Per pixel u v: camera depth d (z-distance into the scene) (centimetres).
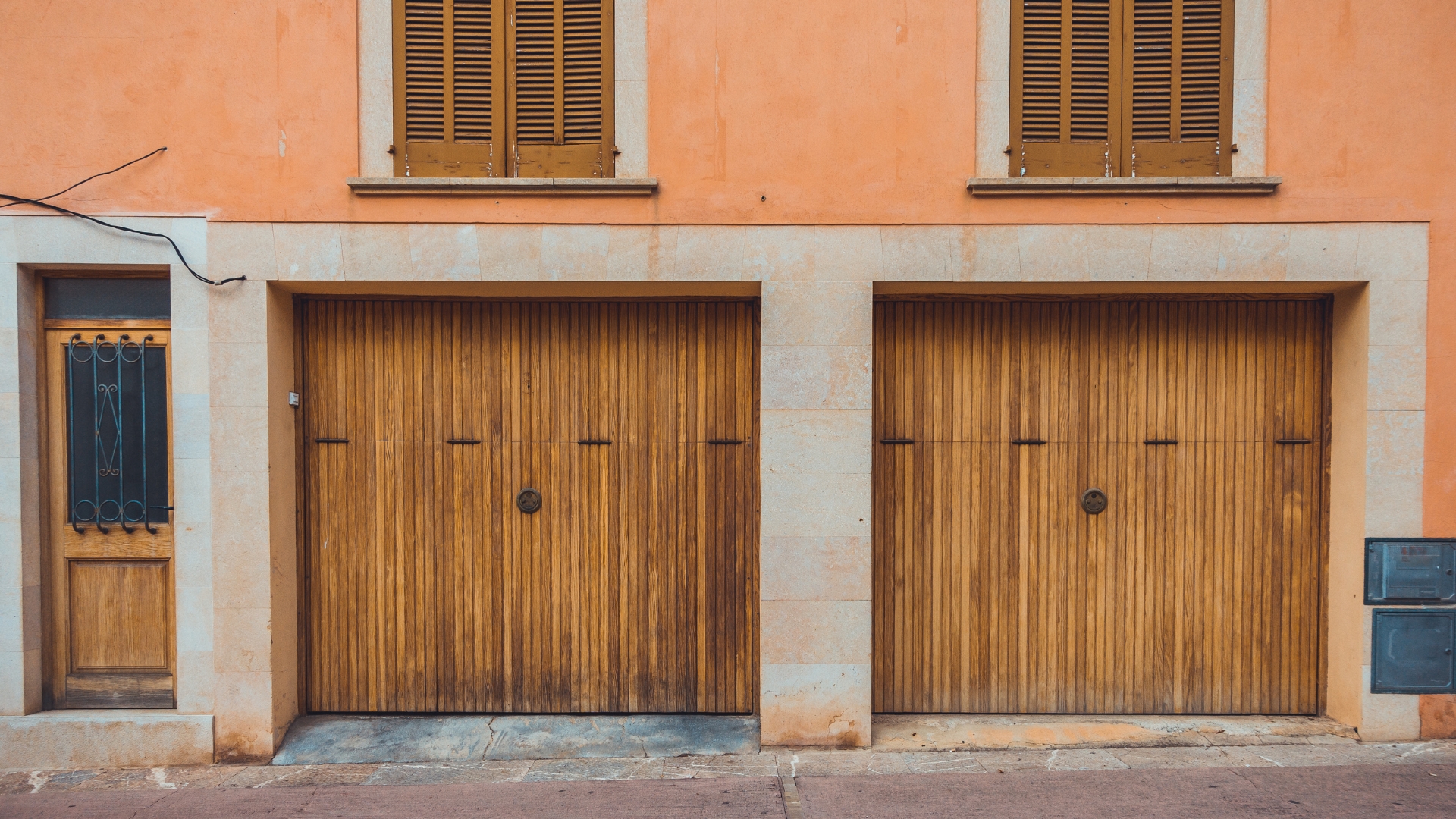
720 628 486
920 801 396
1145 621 486
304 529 484
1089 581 487
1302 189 439
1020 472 487
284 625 466
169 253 443
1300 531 481
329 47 446
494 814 387
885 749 454
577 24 458
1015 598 488
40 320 457
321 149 445
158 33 441
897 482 487
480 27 459
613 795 405
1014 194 443
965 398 487
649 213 445
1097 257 443
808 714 453
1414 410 441
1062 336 486
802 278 446
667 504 485
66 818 388
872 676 489
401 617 486
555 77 458
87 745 445
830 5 446
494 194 442
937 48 446
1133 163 455
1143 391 484
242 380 445
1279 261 439
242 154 443
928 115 446
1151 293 473
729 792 407
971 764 437
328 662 486
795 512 449
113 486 462
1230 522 482
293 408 478
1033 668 488
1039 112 455
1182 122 454
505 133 460
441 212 443
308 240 443
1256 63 445
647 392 485
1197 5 451
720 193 446
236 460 445
